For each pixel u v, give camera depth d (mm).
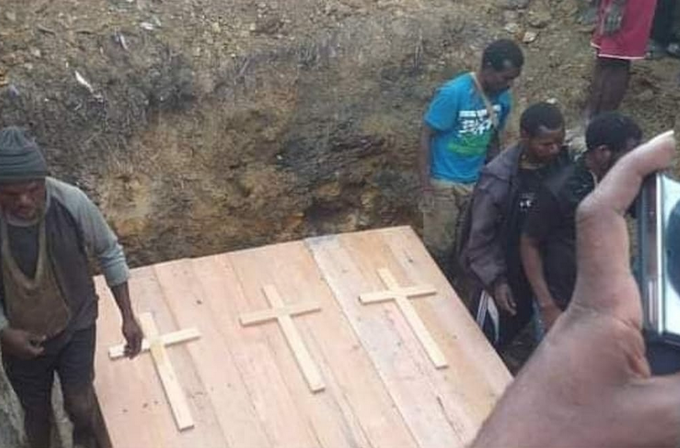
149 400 4062
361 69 5840
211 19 5770
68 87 5371
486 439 1022
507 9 6129
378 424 4027
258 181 5723
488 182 4387
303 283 4688
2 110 5238
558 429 1012
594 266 1051
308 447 3912
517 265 4508
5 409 3814
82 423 4129
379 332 4453
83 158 5375
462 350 4379
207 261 4766
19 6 5543
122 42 5543
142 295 4547
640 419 999
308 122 5750
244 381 4168
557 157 4336
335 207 5910
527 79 5898
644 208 1141
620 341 1015
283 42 5781
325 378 4203
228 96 5664
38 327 3734
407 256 4887
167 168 5570
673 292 1096
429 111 4984
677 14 5828
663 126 5680
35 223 3533
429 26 5965
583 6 6145
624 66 5328
